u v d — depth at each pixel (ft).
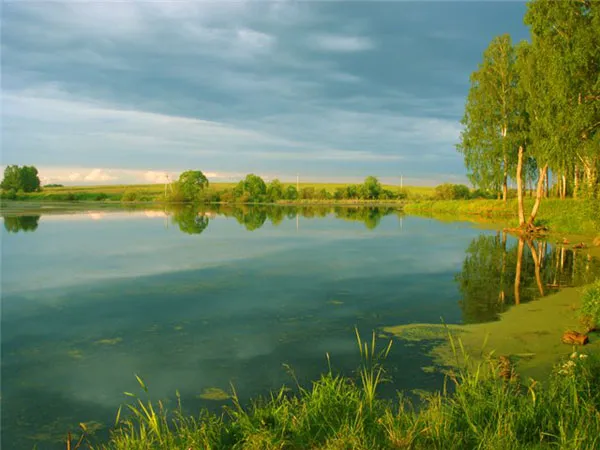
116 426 18.39
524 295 41.16
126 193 308.19
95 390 22.03
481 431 14.99
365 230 103.91
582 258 62.49
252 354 26.76
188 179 313.12
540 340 28.32
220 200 315.99
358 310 36.58
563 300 38.93
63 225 110.63
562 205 117.91
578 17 64.54
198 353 26.99
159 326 32.53
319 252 68.39
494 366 23.88
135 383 22.77
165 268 54.90
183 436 15.85
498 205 166.40
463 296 41.09
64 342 29.14
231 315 35.22
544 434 14.75
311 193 337.93
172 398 20.99
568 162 68.18
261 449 14.58
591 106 63.16
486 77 97.14
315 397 18.13
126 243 77.97
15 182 343.67
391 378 22.72
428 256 65.10
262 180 332.39
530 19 69.26
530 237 89.10
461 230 103.65
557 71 64.03
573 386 16.84
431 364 24.64
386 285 46.01
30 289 43.98
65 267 55.26
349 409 17.03
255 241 81.87
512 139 94.32
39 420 19.16
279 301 39.60
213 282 47.19
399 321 33.42
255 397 20.90
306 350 27.35
